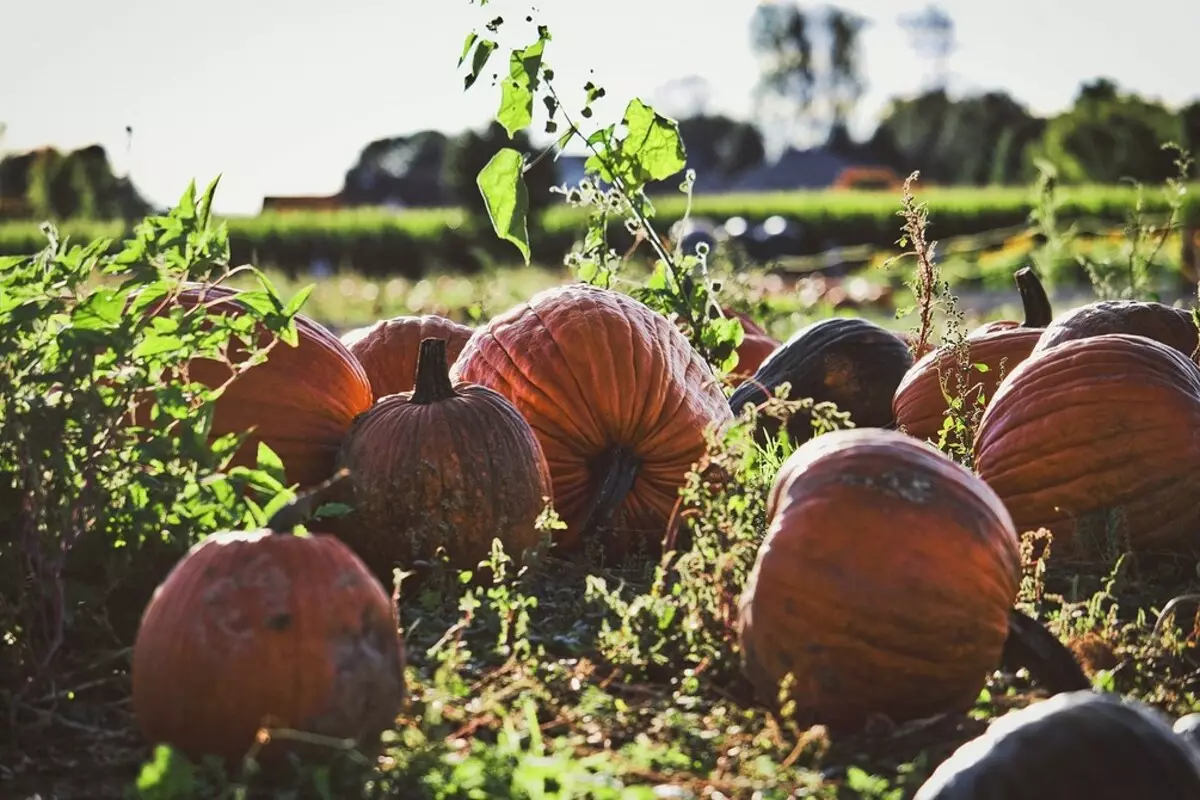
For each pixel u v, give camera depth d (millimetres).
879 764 1747
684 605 2045
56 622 1902
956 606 1805
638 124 3396
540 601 2354
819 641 1812
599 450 2689
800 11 62000
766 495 2324
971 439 2867
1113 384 2535
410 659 2014
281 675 1616
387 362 3197
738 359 3822
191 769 1496
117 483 1964
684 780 1637
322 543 1701
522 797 1539
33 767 1737
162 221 2131
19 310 1962
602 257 3531
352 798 1571
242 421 2463
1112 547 2484
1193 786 1457
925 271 3285
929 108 55094
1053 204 5242
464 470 2338
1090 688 1862
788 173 55125
